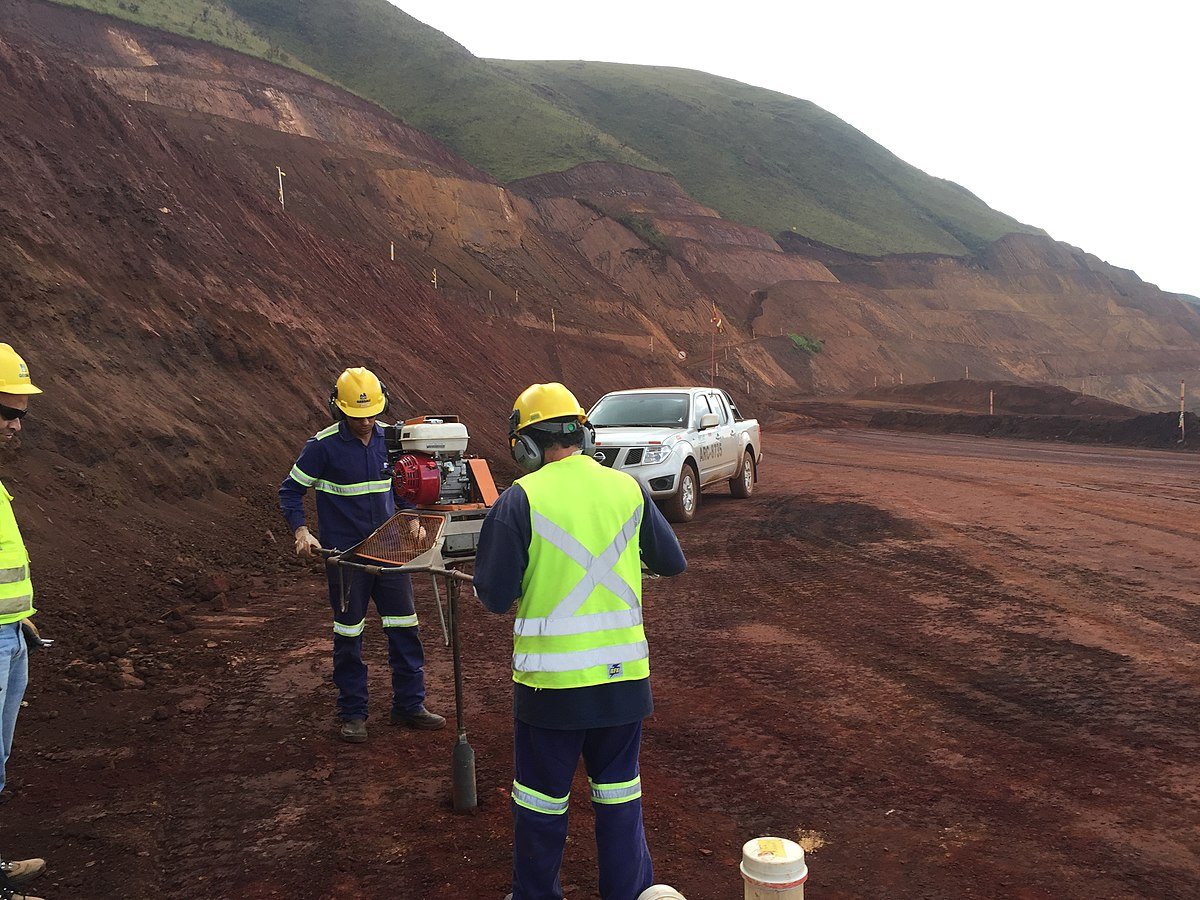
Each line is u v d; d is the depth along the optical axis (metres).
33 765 4.36
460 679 3.87
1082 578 7.80
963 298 109.31
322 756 4.51
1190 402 94.94
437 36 102.50
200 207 16.88
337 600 4.73
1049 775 4.03
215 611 7.24
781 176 124.94
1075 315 114.62
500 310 48.31
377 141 60.75
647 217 84.31
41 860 3.35
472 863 3.40
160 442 9.69
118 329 10.89
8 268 9.94
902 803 3.82
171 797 4.04
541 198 74.94
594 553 2.83
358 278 22.33
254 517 9.96
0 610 3.24
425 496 3.98
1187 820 3.55
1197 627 6.21
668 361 56.34
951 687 5.26
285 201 42.66
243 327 13.83
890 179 137.50
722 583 8.38
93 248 12.09
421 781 4.20
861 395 62.69
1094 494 13.31
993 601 7.17
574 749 2.83
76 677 5.54
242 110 53.81
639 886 2.80
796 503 13.78
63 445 8.41
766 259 91.81
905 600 7.37
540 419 2.94
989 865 3.28
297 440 12.56
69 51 50.53
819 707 5.04
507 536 2.79
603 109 128.62
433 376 19.88
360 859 3.45
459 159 68.06
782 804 3.86
